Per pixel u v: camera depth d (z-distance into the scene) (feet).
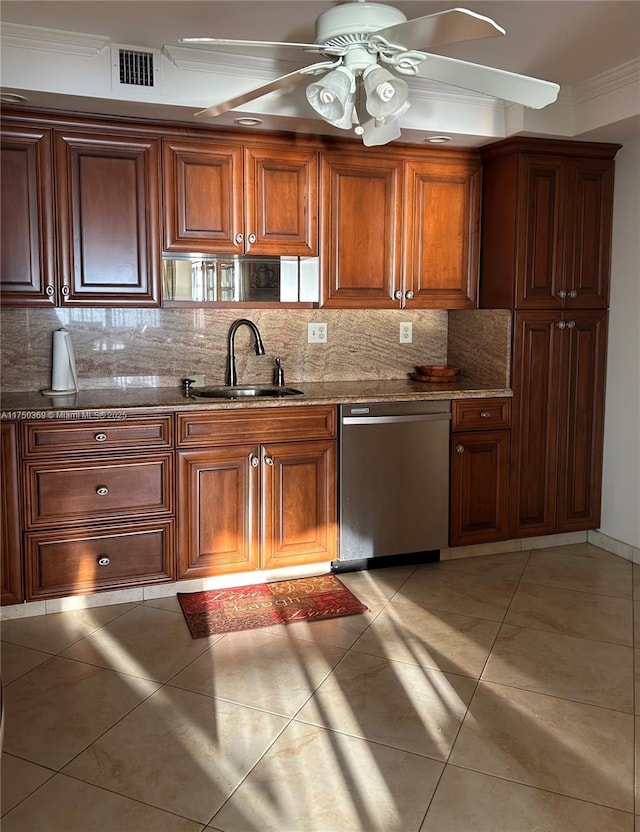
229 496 11.43
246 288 12.13
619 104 11.08
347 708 8.21
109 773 7.07
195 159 11.37
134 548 11.01
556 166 12.66
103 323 12.28
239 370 13.28
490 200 13.12
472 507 12.98
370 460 12.14
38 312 11.87
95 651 9.52
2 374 11.76
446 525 12.81
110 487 10.74
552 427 13.34
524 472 13.28
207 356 12.98
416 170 12.78
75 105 10.25
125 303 11.27
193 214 11.45
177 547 11.24
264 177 11.79
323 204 12.22
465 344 14.21
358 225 12.50
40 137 10.54
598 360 13.53
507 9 8.72
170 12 8.79
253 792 6.81
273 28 9.30
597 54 10.30
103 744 7.52
